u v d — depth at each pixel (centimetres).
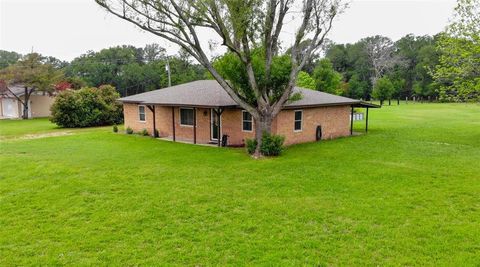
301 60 1598
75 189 1050
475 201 914
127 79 6366
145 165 1362
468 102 1925
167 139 2142
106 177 1183
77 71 6438
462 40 1880
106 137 2225
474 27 1845
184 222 796
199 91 2216
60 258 636
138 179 1159
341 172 1221
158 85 6322
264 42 1483
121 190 1039
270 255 635
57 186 1081
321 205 892
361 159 1449
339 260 617
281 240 696
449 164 1344
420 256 628
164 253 650
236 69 1504
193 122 2084
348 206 882
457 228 741
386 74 7519
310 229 749
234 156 1536
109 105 3177
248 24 1373
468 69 1831
